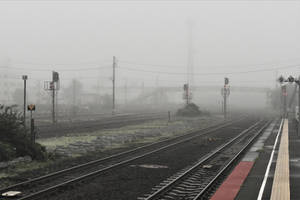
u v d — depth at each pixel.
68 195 11.23
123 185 12.70
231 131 36.06
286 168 15.45
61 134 30.12
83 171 15.12
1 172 14.55
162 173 14.93
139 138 29.56
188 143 26.11
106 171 15.02
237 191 11.53
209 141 27.30
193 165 17.03
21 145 17.22
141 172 15.10
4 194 10.84
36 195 10.86
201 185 12.81
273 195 10.80
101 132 32.94
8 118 17.67
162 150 21.77
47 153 18.61
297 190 11.55
